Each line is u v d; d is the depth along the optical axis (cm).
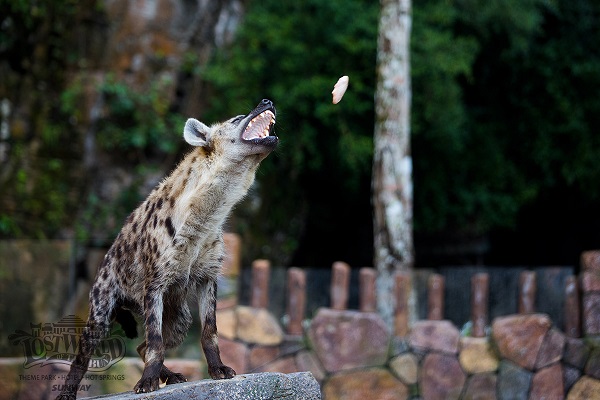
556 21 1833
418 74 1560
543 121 1827
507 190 1866
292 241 1772
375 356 985
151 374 543
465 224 1852
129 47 1569
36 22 1502
